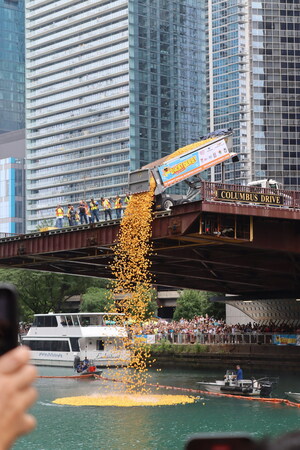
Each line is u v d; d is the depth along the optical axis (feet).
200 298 457.27
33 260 273.95
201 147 207.21
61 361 319.47
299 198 199.11
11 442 7.48
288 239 205.16
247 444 6.82
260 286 301.43
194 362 321.93
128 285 220.64
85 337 311.68
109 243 220.02
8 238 253.44
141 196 204.44
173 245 219.00
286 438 6.82
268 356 300.40
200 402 199.21
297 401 194.70
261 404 195.00
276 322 347.77
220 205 188.55
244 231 197.88
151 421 167.32
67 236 234.17
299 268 240.32
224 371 302.04
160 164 205.87
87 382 255.70
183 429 155.94
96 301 423.23
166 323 356.59
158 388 234.79
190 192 206.49
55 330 324.60
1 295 7.11
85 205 245.04
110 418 172.35
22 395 6.86
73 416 176.24
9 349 7.00
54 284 417.28
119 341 310.45
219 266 262.67
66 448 136.77
